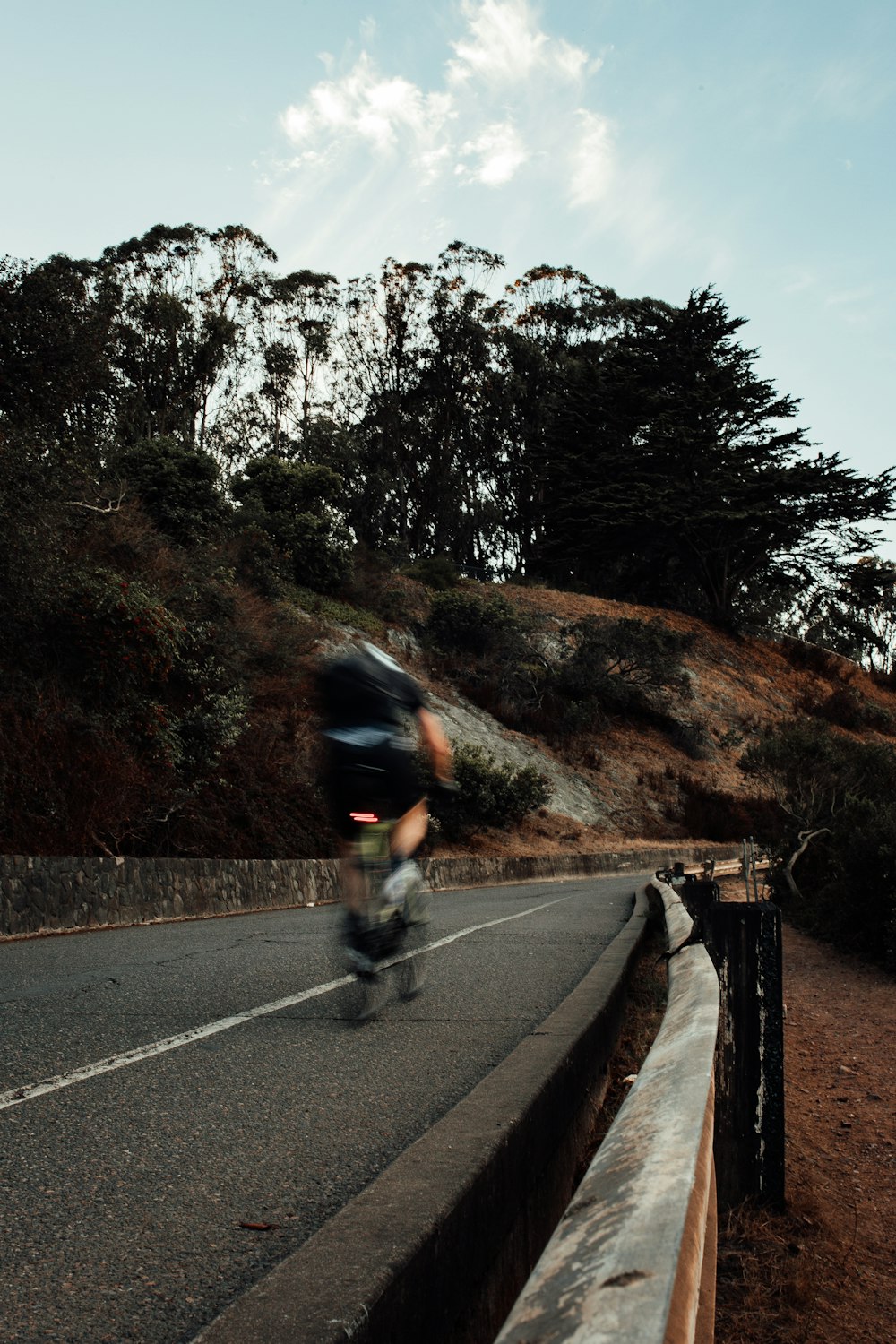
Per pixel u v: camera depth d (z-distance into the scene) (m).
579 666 52.72
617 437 72.44
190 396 66.44
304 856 21.86
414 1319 1.95
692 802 46.94
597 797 45.50
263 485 49.53
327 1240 2.01
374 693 5.43
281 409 74.44
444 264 79.69
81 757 15.68
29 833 14.10
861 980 11.18
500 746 45.25
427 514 81.56
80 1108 3.69
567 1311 0.81
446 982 6.94
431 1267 2.06
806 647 74.31
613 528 68.19
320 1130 3.46
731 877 29.98
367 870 5.39
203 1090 3.97
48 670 17.00
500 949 9.12
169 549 27.08
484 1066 4.42
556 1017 4.84
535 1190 3.18
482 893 22.42
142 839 17.20
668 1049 2.15
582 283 86.00
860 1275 3.55
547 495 78.56
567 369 80.31
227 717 20.52
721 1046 3.94
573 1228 1.07
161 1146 3.26
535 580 72.62
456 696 47.66
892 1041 8.13
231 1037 5.01
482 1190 2.49
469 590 62.09
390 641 48.09
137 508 28.02
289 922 12.99
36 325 22.62
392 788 5.36
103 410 29.08
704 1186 1.21
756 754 28.52
